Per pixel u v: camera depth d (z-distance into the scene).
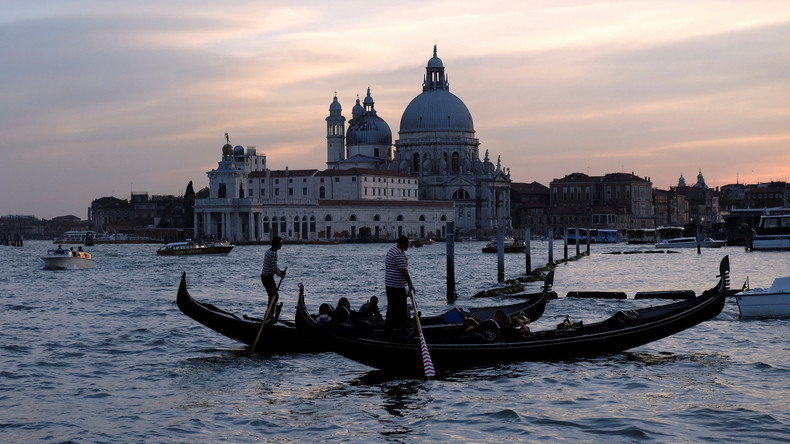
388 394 30.23
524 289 73.75
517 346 33.91
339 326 32.34
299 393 30.64
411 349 32.12
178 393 30.80
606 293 62.03
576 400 28.89
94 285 88.06
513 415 26.97
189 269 122.88
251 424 26.53
